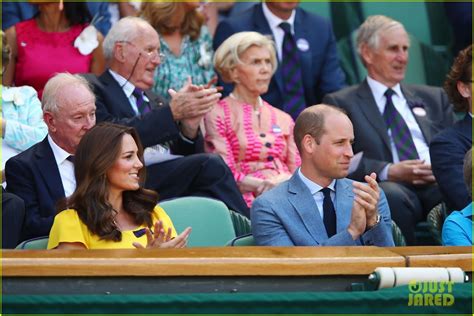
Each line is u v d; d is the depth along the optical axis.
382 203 17.38
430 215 20.66
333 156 16.92
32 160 18.02
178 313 12.68
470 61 20.97
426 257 13.70
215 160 20.30
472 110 21.14
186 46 24.27
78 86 18.16
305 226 16.81
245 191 21.28
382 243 16.34
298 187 17.11
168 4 23.84
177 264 12.91
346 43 27.92
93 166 15.62
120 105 20.73
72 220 15.56
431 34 28.86
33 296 12.48
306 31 25.67
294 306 12.92
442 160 20.97
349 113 23.00
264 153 21.70
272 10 25.33
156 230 14.86
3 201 17.16
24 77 23.28
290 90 24.86
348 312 13.02
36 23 23.61
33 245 16.02
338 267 13.34
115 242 15.62
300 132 17.11
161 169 20.09
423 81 27.80
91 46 23.67
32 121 19.77
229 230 18.16
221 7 28.03
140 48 20.89
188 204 18.14
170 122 19.72
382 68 23.36
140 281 12.89
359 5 28.83
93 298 12.55
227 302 12.78
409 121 23.56
